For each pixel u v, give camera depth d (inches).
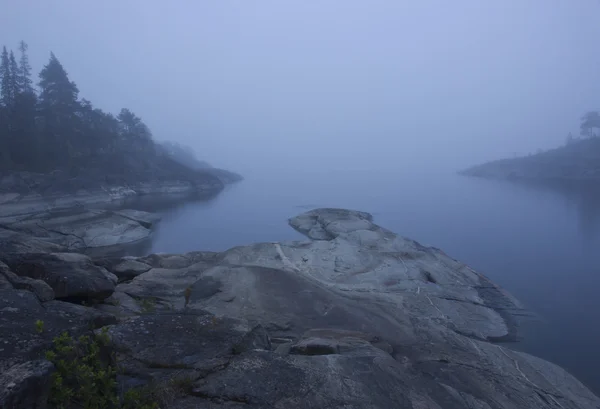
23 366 175.5
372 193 2004.2
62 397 172.2
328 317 454.3
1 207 1184.8
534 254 849.5
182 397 212.2
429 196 1847.9
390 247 774.5
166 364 231.6
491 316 520.1
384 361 289.4
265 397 217.8
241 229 1119.0
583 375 397.4
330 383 240.7
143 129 2193.7
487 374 350.9
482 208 1475.1
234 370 236.8
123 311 378.0
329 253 705.6
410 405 244.2
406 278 613.6
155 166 2012.8
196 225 1173.7
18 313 231.1
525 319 524.7
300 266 642.2
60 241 890.7
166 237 1020.5
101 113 2009.1
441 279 632.4
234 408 208.1
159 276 540.4
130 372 222.4
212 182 2171.5
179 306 457.7
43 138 1529.3
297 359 260.5
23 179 1322.6
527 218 1264.8
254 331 289.3
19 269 366.9
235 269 567.8
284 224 1185.4
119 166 1770.4
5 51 1781.5
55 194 1369.3
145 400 200.4
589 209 1406.3
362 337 386.3
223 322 288.0
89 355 195.6
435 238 1005.2
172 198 1775.3
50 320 229.9
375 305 501.7
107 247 914.1
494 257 828.6
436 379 328.5
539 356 434.6
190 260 653.9
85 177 1551.4
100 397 183.3
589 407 333.7
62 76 1791.3
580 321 519.5
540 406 318.7
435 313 502.9
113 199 1599.4
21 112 1502.2
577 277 697.0
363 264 661.9
